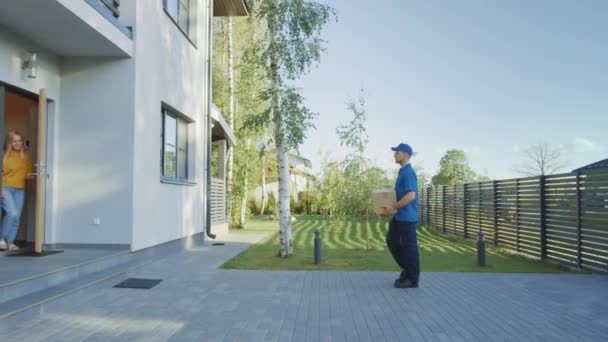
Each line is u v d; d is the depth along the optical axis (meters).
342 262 8.98
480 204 13.78
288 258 9.41
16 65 6.64
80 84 7.68
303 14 9.09
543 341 4.13
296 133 9.09
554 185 9.56
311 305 5.45
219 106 21.02
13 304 4.70
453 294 6.11
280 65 9.41
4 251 6.91
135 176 7.66
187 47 10.64
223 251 10.57
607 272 7.76
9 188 6.98
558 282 7.03
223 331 4.38
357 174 11.49
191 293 6.04
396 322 4.75
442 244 13.19
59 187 7.63
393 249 6.71
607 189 7.88
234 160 19.22
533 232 10.49
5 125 7.94
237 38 20.72
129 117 7.62
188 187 10.81
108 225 7.57
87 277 6.21
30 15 5.93
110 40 6.86
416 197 6.59
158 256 8.84
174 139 10.41
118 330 4.36
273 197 32.06
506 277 7.46
